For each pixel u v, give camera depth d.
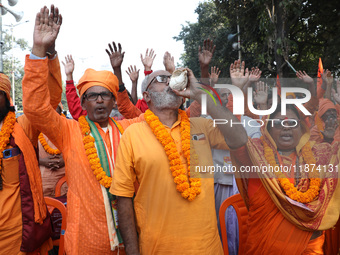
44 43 2.30
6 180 2.68
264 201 2.37
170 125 2.33
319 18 10.49
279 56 9.72
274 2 9.59
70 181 2.54
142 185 2.19
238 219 2.88
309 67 11.40
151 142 2.21
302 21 11.02
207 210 2.19
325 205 2.31
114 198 2.46
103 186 2.48
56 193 3.88
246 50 14.18
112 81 2.76
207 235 2.16
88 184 2.50
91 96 2.68
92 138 2.58
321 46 10.88
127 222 2.19
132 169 2.22
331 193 2.32
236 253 3.36
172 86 2.14
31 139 2.83
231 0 13.05
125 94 3.64
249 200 2.44
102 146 2.61
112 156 2.64
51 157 4.52
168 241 2.12
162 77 2.29
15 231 2.67
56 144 2.58
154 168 2.15
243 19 12.76
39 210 2.72
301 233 2.31
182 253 2.10
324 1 10.12
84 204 2.48
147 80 2.34
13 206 2.68
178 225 2.12
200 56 2.49
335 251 2.75
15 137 2.71
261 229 2.40
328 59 10.00
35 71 2.30
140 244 2.20
